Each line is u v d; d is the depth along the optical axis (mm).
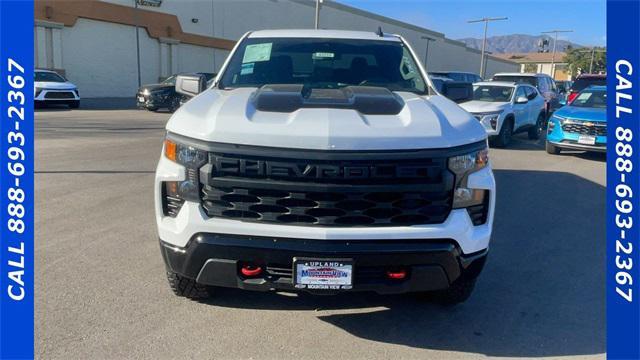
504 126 12469
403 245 3027
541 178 8852
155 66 32438
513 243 5406
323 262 2984
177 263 3176
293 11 41875
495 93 13180
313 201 3000
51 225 5430
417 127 3070
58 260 4508
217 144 3016
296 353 3213
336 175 2945
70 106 20516
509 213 6570
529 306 3949
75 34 27562
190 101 3582
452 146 3080
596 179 8844
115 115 17844
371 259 2998
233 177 3012
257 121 3057
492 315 3793
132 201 6418
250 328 3490
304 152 2949
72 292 3912
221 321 3568
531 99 13984
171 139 3203
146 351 3178
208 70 36406
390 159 2965
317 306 3826
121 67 30266
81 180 7477
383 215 3039
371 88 3945
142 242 5000
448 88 4508
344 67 4477
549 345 3404
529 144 13680
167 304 3781
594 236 5680
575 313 3846
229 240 3027
